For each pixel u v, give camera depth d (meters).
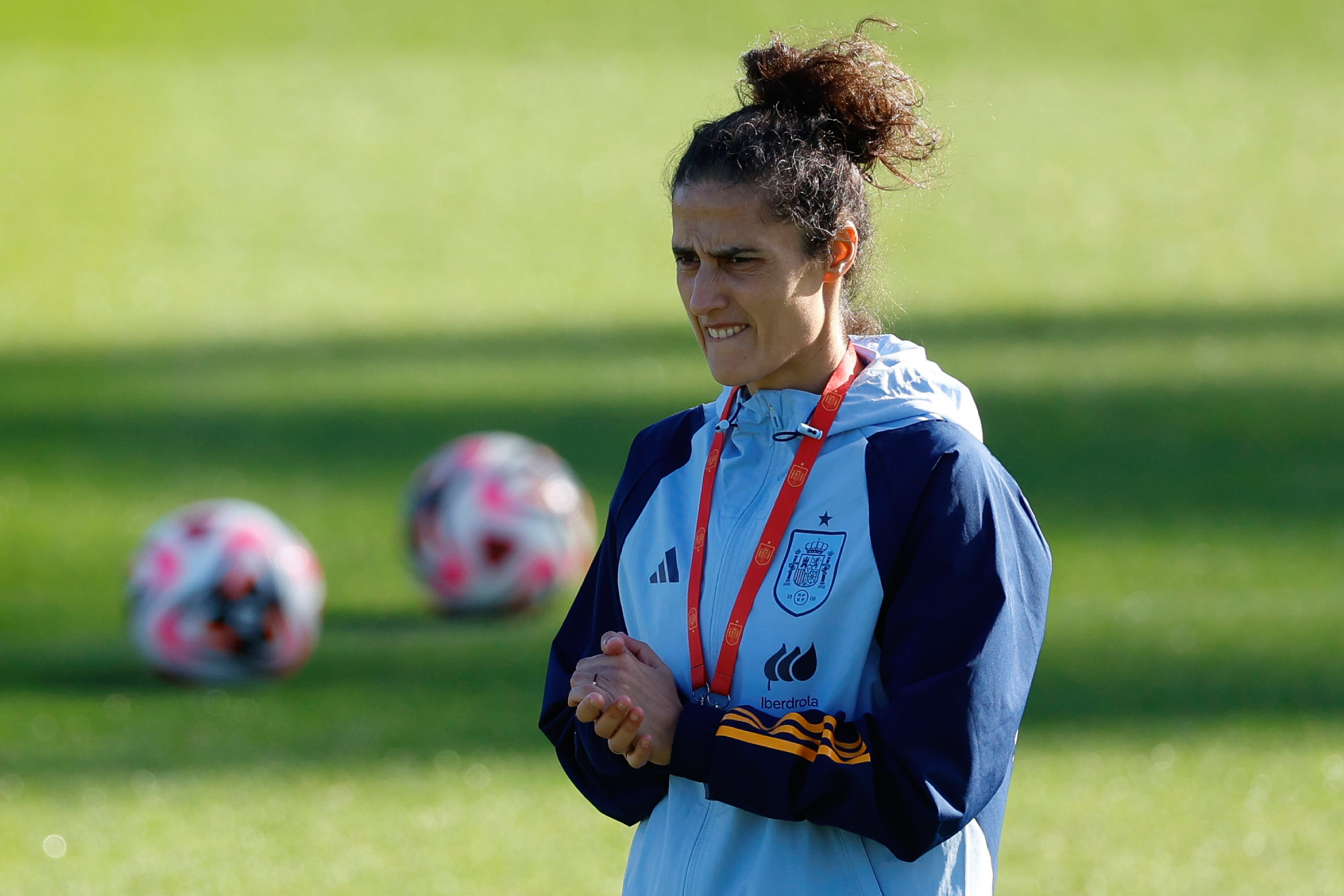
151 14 113.94
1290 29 115.31
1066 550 32.66
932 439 8.39
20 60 102.19
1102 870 17.48
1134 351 54.09
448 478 28.95
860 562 8.31
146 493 38.59
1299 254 70.62
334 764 21.34
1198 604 28.66
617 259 70.31
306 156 86.06
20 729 22.84
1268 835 18.53
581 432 44.03
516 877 17.64
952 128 11.10
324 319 60.72
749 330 8.48
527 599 28.67
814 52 8.70
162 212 75.81
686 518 9.07
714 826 8.70
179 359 54.12
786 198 8.29
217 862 18.09
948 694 8.05
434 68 104.75
